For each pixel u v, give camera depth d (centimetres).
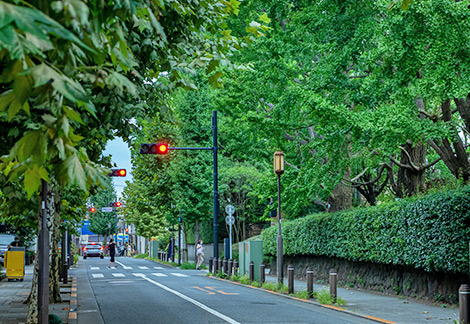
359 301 1750
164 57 816
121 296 1986
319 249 2516
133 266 4562
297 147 2961
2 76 343
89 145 1013
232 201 4894
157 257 6062
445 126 1716
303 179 2319
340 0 1939
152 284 2552
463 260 1501
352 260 2248
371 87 1825
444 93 1573
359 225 2109
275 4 2433
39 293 812
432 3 1502
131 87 424
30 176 449
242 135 3206
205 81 2955
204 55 834
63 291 2195
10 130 705
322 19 2025
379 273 2083
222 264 3272
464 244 1512
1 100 361
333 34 1980
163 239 6750
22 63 332
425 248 1661
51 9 352
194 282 2678
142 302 1777
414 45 1574
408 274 1881
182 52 844
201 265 4175
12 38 297
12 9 297
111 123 855
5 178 793
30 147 390
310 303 1720
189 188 4434
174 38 824
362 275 2216
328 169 2145
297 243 2797
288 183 2822
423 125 1720
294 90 2117
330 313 1488
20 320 1371
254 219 5069
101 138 974
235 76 2683
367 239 2041
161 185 4384
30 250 4853
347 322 1312
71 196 2016
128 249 8912
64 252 2659
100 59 411
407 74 1661
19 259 2936
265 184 2962
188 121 4388
